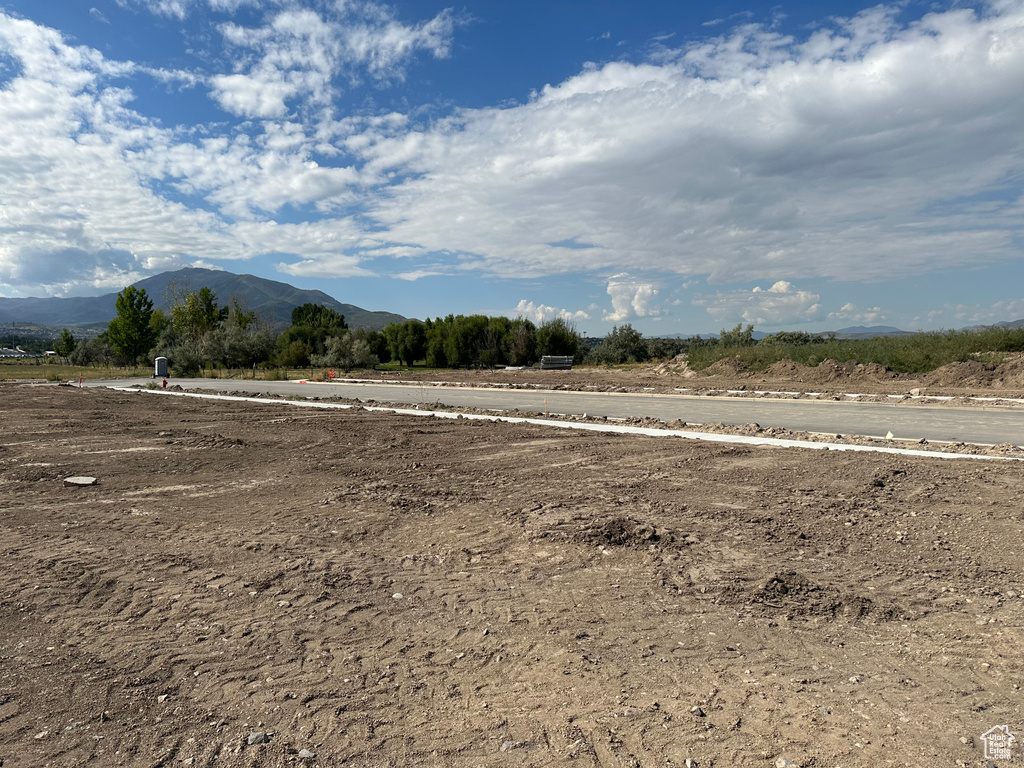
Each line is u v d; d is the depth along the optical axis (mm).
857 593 4527
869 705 3105
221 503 7352
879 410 16125
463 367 51125
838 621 4113
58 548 5660
